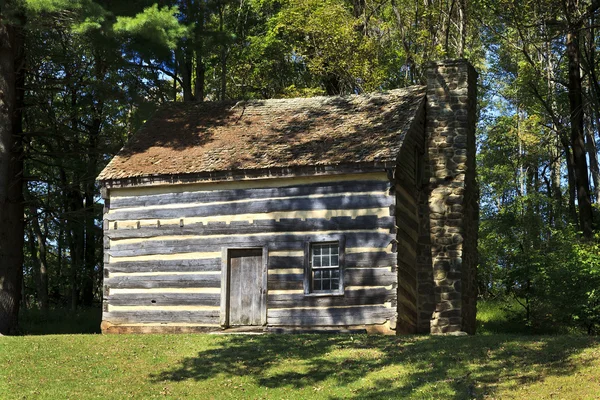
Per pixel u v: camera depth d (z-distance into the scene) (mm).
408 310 18875
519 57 34750
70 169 25234
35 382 14156
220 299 19219
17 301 20953
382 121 20109
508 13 28047
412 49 31172
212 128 21969
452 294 19531
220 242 19438
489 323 22984
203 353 15773
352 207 18500
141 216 20203
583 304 19016
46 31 21469
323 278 18672
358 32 30234
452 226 19922
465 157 20266
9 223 21062
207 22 24234
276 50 32469
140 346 16516
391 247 18062
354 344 15945
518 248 23938
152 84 28094
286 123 21453
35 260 31547
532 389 12195
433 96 20828
